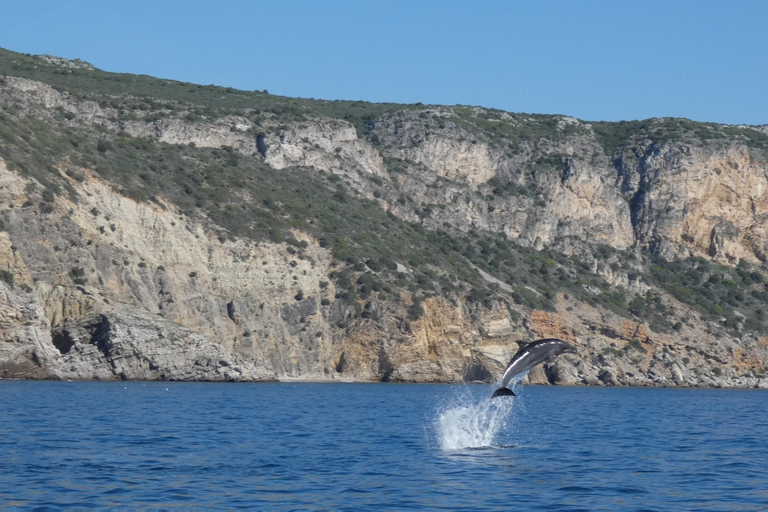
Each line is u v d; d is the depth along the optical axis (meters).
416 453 33.62
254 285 101.19
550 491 25.89
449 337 107.44
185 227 101.56
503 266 136.00
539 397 81.12
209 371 89.56
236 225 107.50
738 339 133.38
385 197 139.75
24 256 85.56
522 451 35.06
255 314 99.25
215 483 26.17
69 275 87.81
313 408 56.34
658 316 134.50
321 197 129.75
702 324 135.38
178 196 107.62
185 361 88.31
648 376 118.88
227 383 88.00
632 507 23.77
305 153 137.50
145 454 31.56
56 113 119.75
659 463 32.22
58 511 22.16
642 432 45.06
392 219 136.12
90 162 103.69
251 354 95.62
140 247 95.94
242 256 102.81
